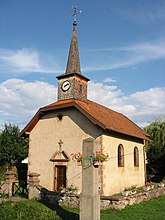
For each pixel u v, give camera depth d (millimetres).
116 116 22453
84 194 10234
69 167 17469
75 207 13961
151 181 26156
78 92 19875
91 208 9977
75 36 21719
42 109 19125
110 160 17156
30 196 15898
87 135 17125
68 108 18391
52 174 18203
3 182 17672
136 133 20891
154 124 32406
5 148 26844
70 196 14289
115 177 17609
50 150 18719
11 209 11336
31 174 16250
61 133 18406
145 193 15883
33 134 19938
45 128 19375
